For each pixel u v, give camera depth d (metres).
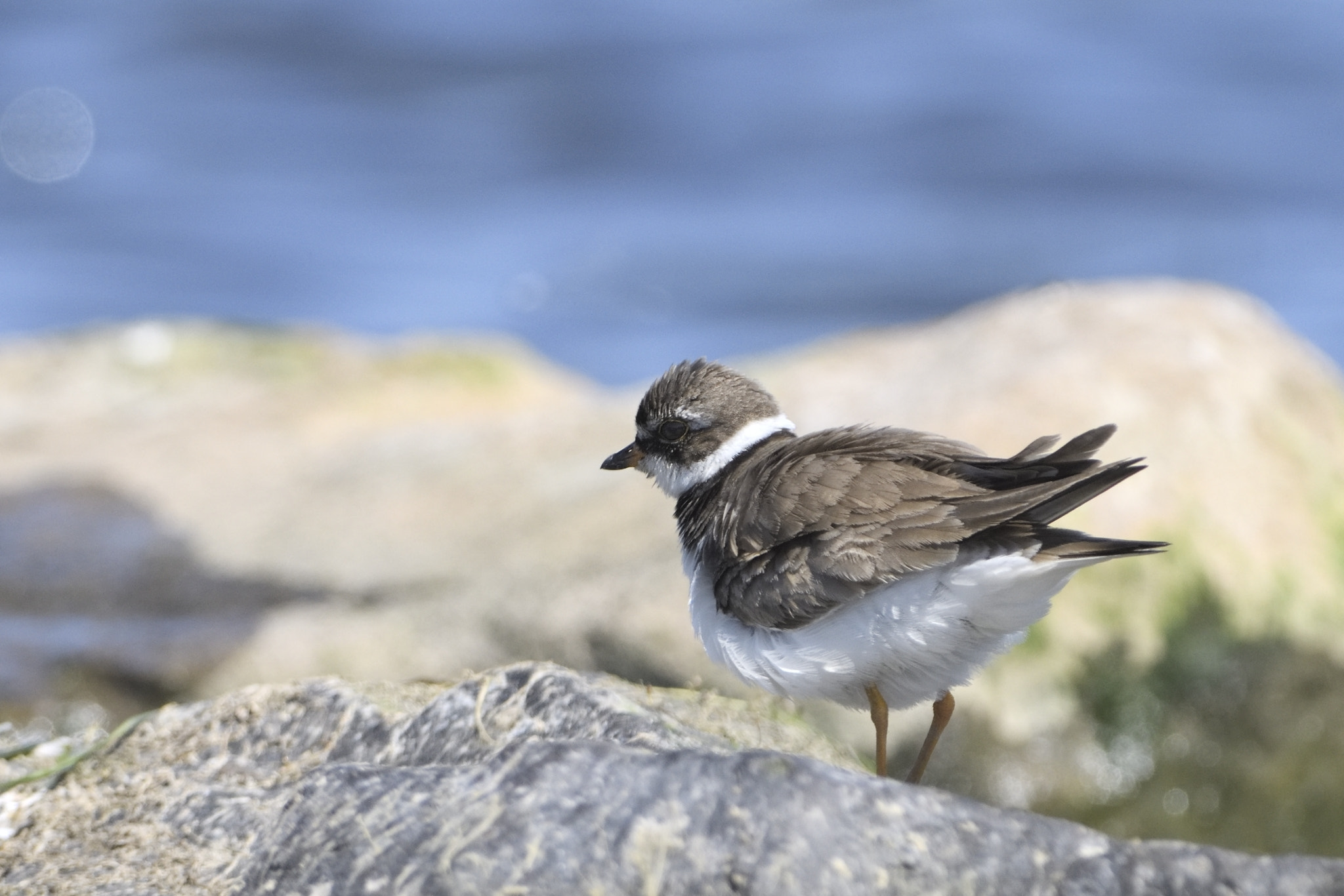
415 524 14.62
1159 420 13.25
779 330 26.78
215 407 18.34
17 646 12.99
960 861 5.61
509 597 12.94
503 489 14.80
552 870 5.77
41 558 14.45
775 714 8.62
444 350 20.05
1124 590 12.45
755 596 7.59
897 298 27.47
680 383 9.10
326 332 22.80
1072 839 5.66
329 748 7.77
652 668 12.02
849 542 7.38
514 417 16.50
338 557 14.13
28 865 6.94
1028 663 12.12
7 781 7.81
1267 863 5.56
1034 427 12.97
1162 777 12.06
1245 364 14.10
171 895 6.61
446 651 12.83
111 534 14.89
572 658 12.34
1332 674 12.43
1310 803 11.91
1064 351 13.97
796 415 14.20
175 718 8.24
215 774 7.71
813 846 5.66
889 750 11.69
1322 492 13.46
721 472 8.85
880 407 13.85
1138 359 13.80
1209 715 12.26
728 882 5.63
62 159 33.06
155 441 17.19
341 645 12.92
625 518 13.61
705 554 8.06
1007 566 7.02
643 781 5.95
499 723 7.31
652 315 27.58
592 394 20.69
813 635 7.47
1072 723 12.07
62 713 12.52
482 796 6.10
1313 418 14.07
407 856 5.98
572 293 28.25
